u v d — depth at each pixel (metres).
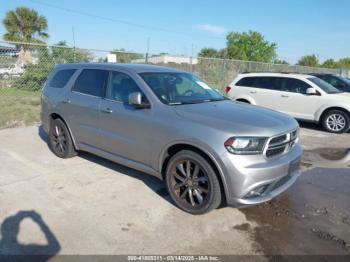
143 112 4.23
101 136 4.86
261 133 3.55
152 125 4.09
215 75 18.11
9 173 5.07
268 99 10.11
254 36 51.94
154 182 4.85
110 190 4.54
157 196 4.38
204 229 3.62
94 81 5.11
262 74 10.40
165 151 4.02
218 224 3.73
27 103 11.54
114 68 4.88
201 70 17.33
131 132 4.38
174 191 4.02
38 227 3.54
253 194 3.57
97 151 5.07
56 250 3.16
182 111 3.99
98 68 5.15
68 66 5.79
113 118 4.60
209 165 3.64
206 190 3.75
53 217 3.76
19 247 3.18
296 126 4.17
